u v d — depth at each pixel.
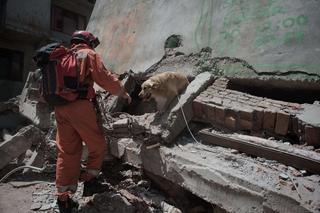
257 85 3.85
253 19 3.89
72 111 2.69
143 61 5.32
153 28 5.41
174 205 3.10
